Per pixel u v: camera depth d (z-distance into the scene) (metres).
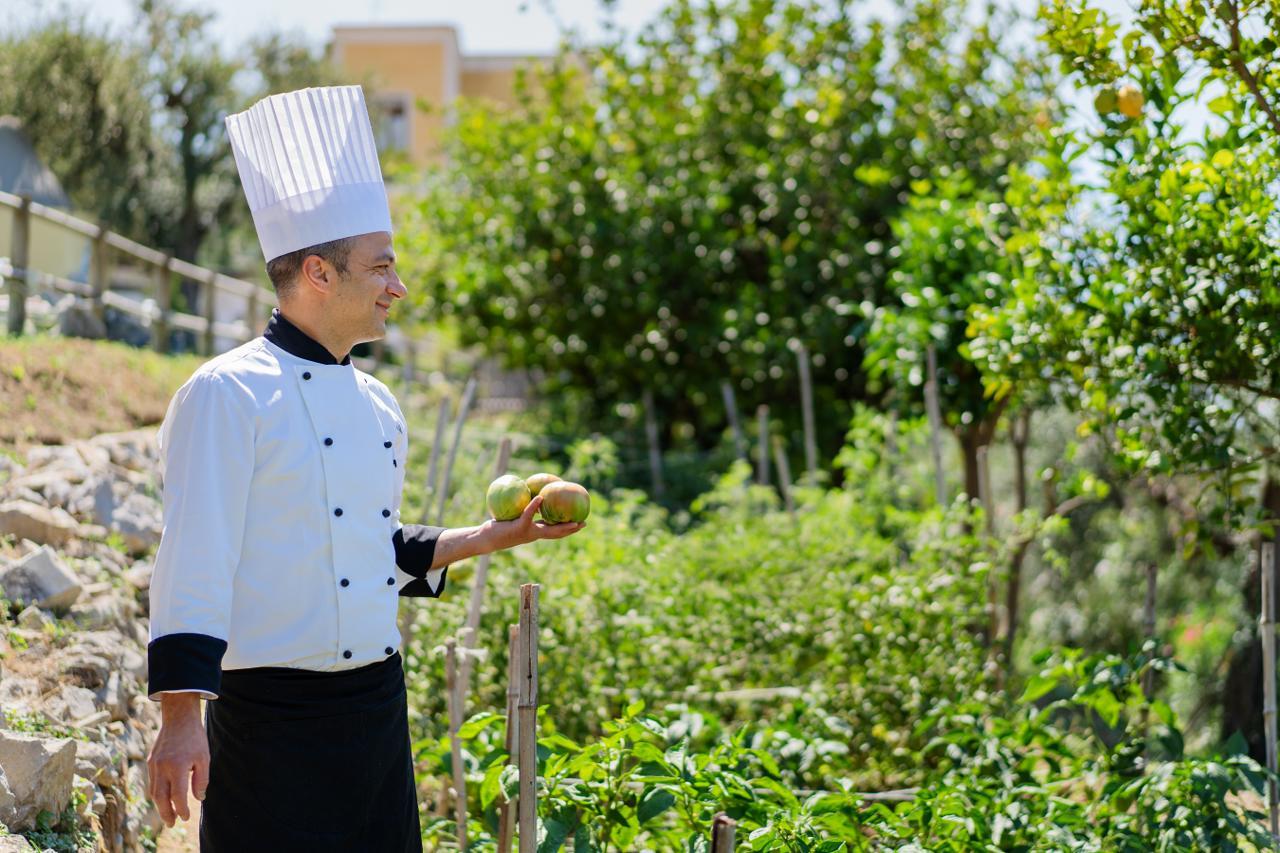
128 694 3.92
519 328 11.59
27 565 4.08
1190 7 3.61
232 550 2.27
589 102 11.45
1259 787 3.52
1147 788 3.54
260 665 2.34
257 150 2.49
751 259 11.02
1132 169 4.04
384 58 25.84
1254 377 4.04
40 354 6.76
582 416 12.04
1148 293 4.03
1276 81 3.67
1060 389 4.87
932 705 5.06
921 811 3.53
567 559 5.63
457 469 7.77
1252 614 7.82
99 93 17.84
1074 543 11.83
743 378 10.69
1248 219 3.79
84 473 5.20
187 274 10.38
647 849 3.57
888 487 7.72
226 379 2.32
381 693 2.48
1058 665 4.34
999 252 5.69
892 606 5.30
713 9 10.90
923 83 10.09
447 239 11.43
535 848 2.79
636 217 10.77
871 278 9.91
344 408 2.45
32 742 2.90
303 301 2.46
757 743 3.96
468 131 11.38
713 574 5.93
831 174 10.32
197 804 3.87
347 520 2.40
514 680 3.27
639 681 5.02
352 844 2.42
